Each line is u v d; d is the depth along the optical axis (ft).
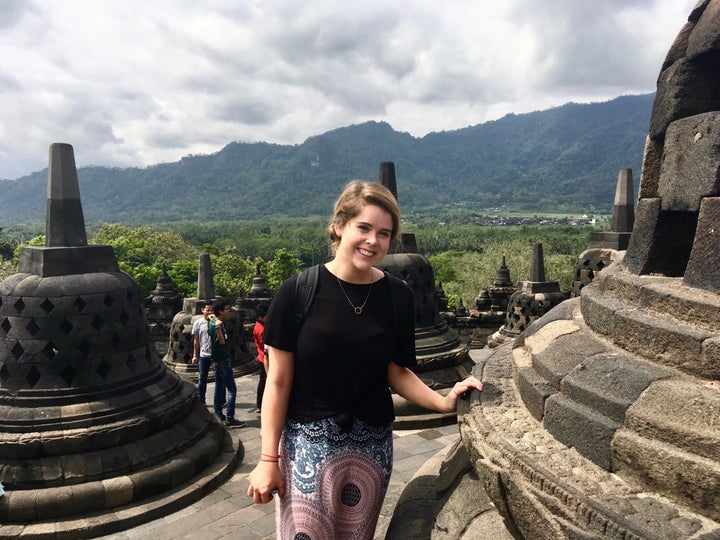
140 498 19.71
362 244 7.87
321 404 8.16
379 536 12.77
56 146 21.95
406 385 9.42
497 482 7.98
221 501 20.52
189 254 226.38
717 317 7.27
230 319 41.63
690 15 9.50
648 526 6.13
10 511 18.19
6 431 19.45
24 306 20.53
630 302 9.14
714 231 7.97
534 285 54.44
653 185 10.59
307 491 8.07
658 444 6.75
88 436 19.65
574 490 6.94
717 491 6.08
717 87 9.39
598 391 7.78
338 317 8.05
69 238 22.11
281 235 448.24
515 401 9.79
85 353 20.95
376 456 8.51
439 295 73.26
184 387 24.53
